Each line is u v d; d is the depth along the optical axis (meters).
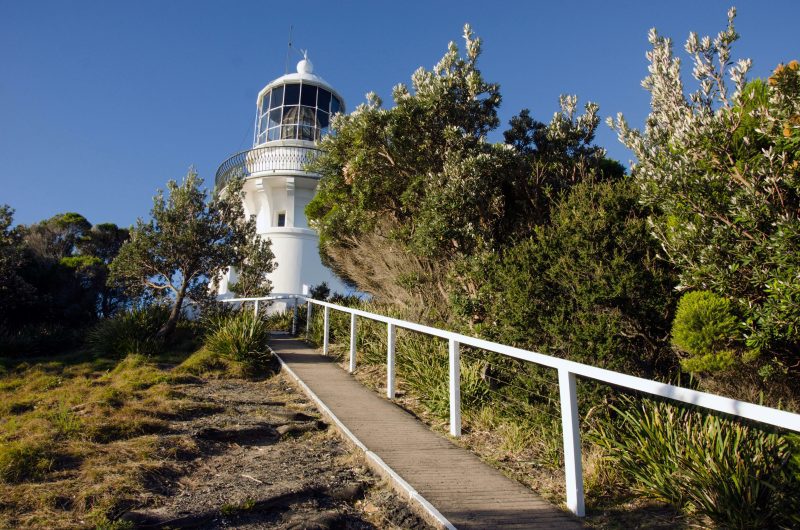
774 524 4.06
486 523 4.30
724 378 5.62
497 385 7.59
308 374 9.84
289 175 23.23
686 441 4.63
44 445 5.43
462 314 8.88
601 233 6.83
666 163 6.04
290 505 4.68
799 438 4.16
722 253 5.52
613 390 5.87
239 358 10.76
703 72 6.22
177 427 6.63
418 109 10.99
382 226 12.82
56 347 14.41
